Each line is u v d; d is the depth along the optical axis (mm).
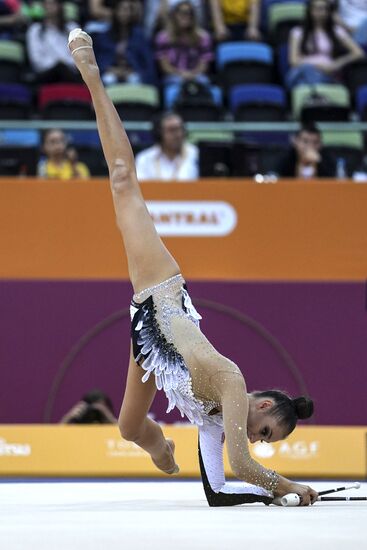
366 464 16016
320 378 17609
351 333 17672
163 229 17672
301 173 22875
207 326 17578
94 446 16188
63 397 17547
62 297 17625
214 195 17766
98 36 30734
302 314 17672
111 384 17594
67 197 17672
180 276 10945
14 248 17625
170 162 22938
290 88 30500
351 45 31547
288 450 16000
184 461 15859
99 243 17625
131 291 17672
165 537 7059
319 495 10594
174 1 32312
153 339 10562
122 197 11141
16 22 32031
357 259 17750
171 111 26891
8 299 17578
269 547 6426
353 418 17547
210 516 8797
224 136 25312
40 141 25031
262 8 34062
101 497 11250
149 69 30625
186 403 10406
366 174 23812
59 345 17594
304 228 17766
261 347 17609
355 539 6984
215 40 32562
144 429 11203
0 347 17500
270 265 17734
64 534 7266
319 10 31078
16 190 17641
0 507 9711
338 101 29469
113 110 11398
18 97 28828
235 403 9938
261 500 10273
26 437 16250
